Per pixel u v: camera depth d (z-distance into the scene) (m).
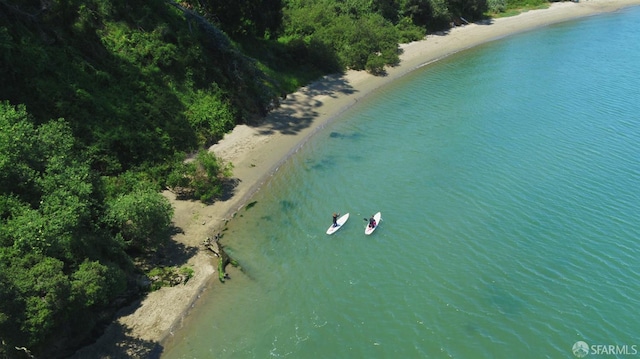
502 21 75.75
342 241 29.58
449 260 27.69
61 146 26.45
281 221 31.52
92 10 38.69
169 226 30.11
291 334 23.52
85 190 24.45
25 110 28.12
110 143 32.28
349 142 41.09
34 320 18.97
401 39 65.31
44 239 21.11
